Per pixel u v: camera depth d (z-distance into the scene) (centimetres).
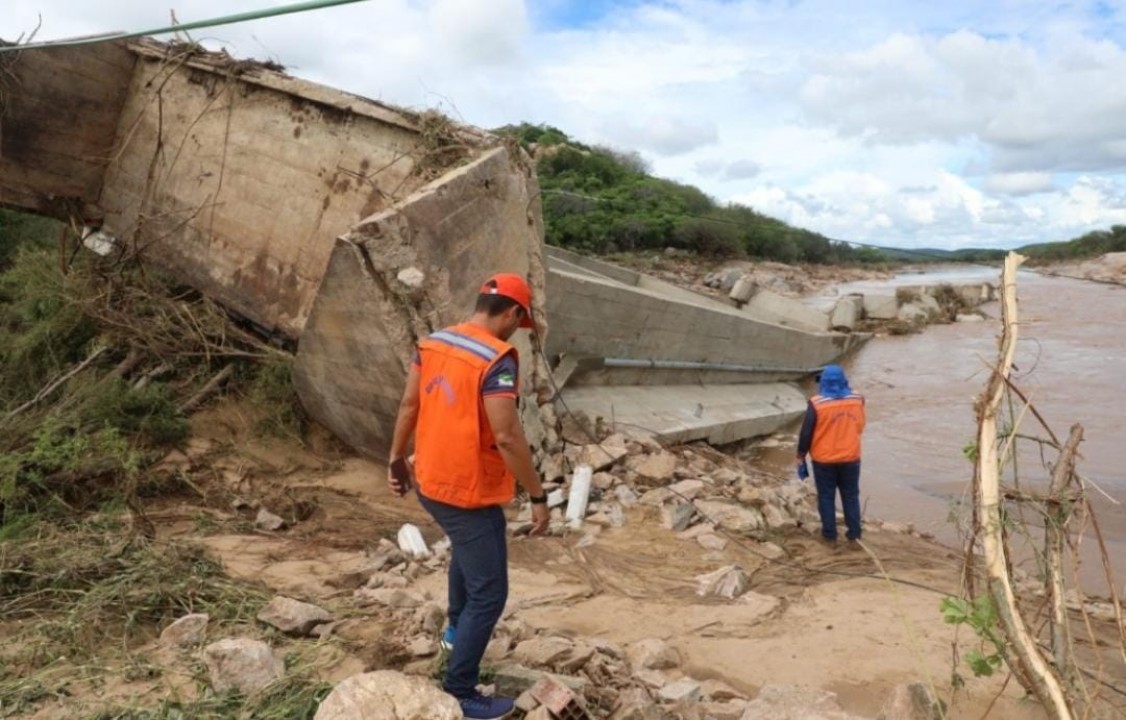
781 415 1642
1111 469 1210
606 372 1334
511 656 464
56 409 816
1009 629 294
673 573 695
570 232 5291
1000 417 358
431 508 384
